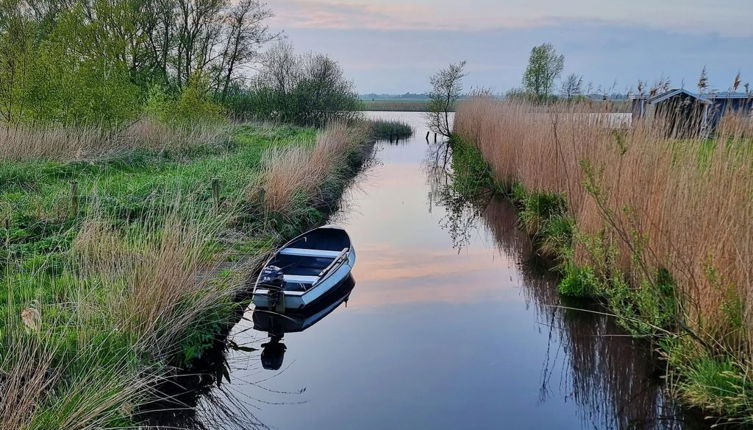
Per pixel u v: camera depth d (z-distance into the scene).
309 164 13.70
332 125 24.81
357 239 12.23
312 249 9.66
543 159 11.86
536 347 6.93
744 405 4.98
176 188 10.35
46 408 4.38
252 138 19.53
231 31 29.19
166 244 6.50
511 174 15.19
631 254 7.19
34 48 15.08
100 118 14.45
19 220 8.38
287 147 15.53
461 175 18.64
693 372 5.41
